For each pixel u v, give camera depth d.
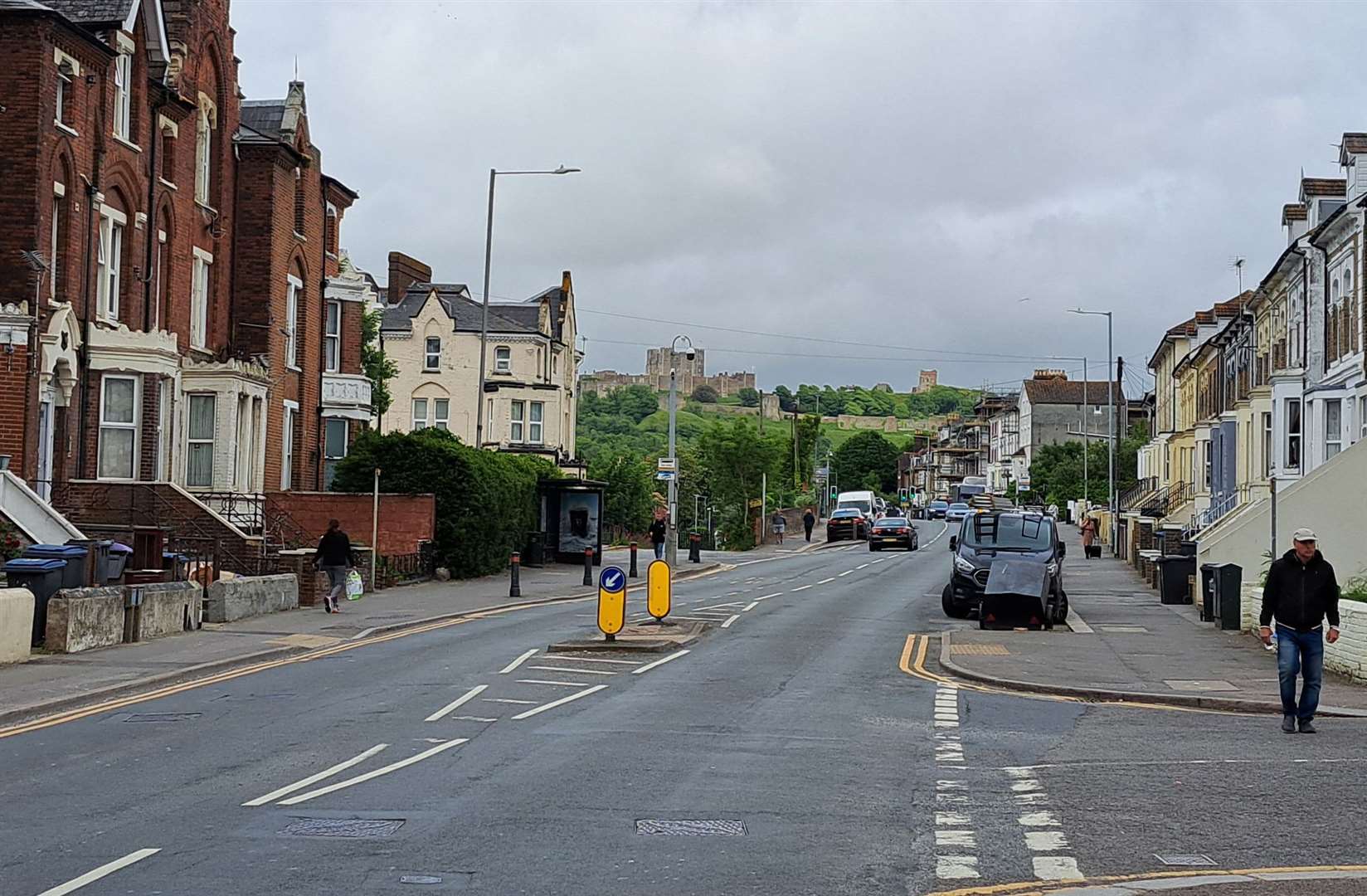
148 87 36.97
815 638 27.11
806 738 15.07
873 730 15.80
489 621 30.03
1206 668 22.08
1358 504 31.97
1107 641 26.34
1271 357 48.72
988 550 32.16
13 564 21.83
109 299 35.56
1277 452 42.69
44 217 31.80
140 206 36.75
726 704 17.80
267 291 43.56
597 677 20.44
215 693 18.50
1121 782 12.62
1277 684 19.89
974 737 15.41
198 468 39.06
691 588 42.88
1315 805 11.62
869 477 194.12
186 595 25.86
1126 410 150.12
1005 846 10.11
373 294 69.81
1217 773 13.09
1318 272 41.50
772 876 9.18
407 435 42.81
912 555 67.25
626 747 14.23
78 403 34.03
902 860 9.66
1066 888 8.92
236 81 43.41
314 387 47.81
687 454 110.12
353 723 15.81
